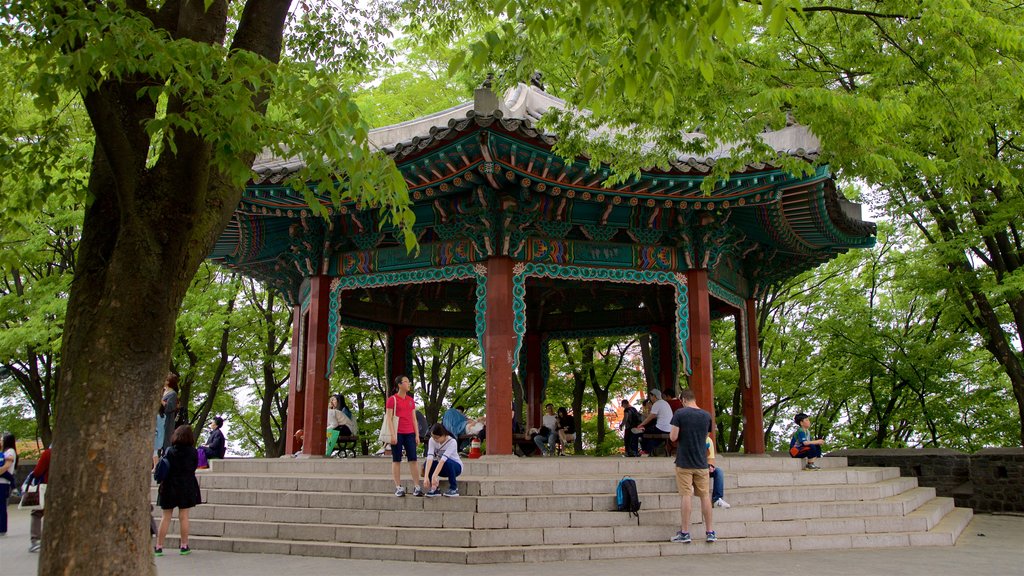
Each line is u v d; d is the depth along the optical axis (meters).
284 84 6.19
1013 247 21.86
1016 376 21.58
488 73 12.62
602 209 16.02
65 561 5.67
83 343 6.04
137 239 6.12
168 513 11.27
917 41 11.29
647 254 16.34
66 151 8.66
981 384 27.53
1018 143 19.02
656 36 5.83
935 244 22.09
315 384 16.41
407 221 6.80
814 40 13.84
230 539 11.71
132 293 6.06
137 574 5.91
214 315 25.36
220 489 13.53
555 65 10.80
